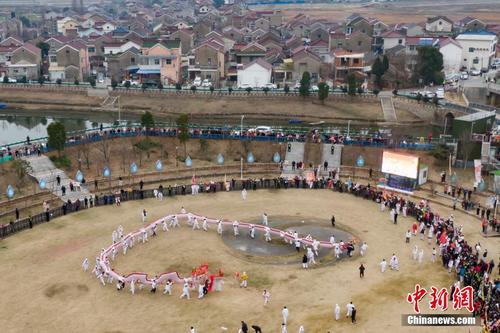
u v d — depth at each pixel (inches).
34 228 2482.8
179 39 6363.2
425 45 5787.4
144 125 3671.3
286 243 2395.4
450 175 3157.0
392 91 5241.1
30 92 5556.1
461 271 2033.7
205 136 3651.6
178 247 2325.3
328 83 5457.7
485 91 4921.3
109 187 2979.8
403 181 3051.2
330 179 3070.9
